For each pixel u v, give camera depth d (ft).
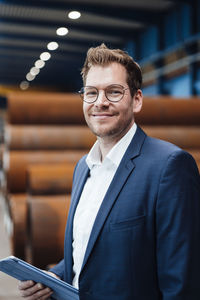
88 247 3.80
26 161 15.16
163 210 3.58
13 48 41.22
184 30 27.89
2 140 24.00
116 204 3.77
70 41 38.60
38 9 28.96
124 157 4.00
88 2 27.78
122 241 3.63
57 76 57.57
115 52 4.13
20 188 15.16
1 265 3.96
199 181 3.80
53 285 4.03
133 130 4.21
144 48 34.42
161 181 3.64
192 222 3.55
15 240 12.49
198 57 26.20
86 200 4.38
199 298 3.51
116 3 28.02
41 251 10.27
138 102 4.33
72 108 16.37
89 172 4.62
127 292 3.59
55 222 10.44
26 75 56.24
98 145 4.49
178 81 30.35
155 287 3.68
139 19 30.17
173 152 3.74
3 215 22.79
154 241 3.66
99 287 3.74
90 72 4.11
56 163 15.37
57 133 15.97
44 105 16.15
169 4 28.50
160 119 16.92
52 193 11.64
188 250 3.46
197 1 26.45
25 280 4.15
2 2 26.61
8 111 16.39
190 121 17.42
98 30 33.96
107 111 4.00
